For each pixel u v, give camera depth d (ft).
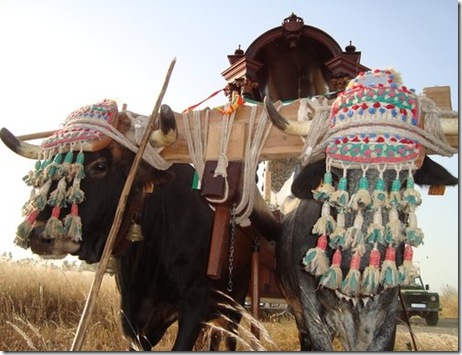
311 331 10.43
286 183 15.20
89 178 10.01
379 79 8.84
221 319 12.99
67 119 10.49
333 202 8.43
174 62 8.98
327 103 9.66
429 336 25.39
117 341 18.95
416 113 8.51
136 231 10.83
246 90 17.44
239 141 9.89
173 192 11.96
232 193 9.66
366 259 8.21
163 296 11.91
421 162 8.46
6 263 26.45
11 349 16.93
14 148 10.50
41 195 9.47
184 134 10.38
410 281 8.09
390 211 8.14
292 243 11.51
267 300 14.10
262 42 17.25
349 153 8.27
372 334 9.18
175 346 11.06
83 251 10.22
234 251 12.47
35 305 23.59
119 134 10.14
